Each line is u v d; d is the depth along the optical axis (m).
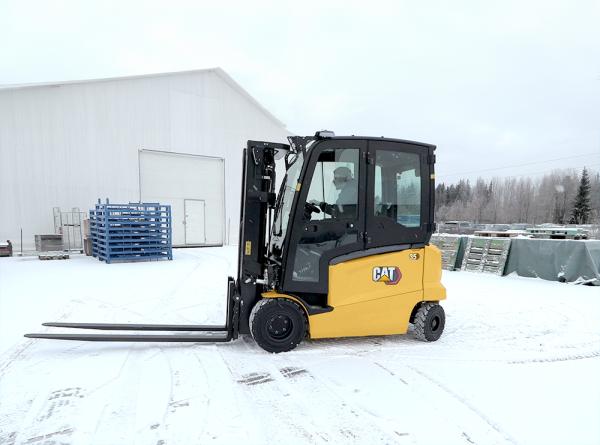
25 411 2.51
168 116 15.06
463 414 2.55
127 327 3.88
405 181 3.91
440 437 2.28
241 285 3.71
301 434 2.28
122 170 13.98
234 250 14.74
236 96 17.02
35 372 3.11
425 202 3.98
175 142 15.29
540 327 4.65
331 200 3.69
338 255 3.68
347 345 3.86
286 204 4.11
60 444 2.16
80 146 13.05
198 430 2.30
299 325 3.61
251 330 3.57
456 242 10.07
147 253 11.15
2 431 2.28
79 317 4.88
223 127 16.67
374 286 3.79
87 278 7.82
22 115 11.98
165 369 3.18
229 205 17.06
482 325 4.71
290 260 3.55
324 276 3.64
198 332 4.20
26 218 12.15
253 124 17.61
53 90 12.49
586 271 7.71
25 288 6.70
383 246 3.83
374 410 2.58
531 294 6.69
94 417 2.43
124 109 13.96
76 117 12.95
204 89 16.02
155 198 14.98
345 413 2.54
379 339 4.08
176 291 6.57
